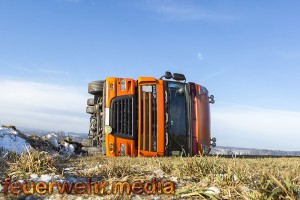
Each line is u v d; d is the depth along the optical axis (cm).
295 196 396
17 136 1408
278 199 396
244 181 476
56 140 1686
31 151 648
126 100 1407
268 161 951
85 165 736
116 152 1374
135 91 1430
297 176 492
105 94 1413
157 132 1406
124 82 1416
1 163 684
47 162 616
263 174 465
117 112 1391
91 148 1557
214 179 520
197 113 1493
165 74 1465
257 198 399
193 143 1463
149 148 1396
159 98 1427
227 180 486
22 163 604
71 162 788
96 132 1689
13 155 766
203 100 1530
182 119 1459
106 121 1382
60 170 627
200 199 460
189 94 1478
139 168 684
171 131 1429
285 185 422
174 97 1457
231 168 532
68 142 1827
